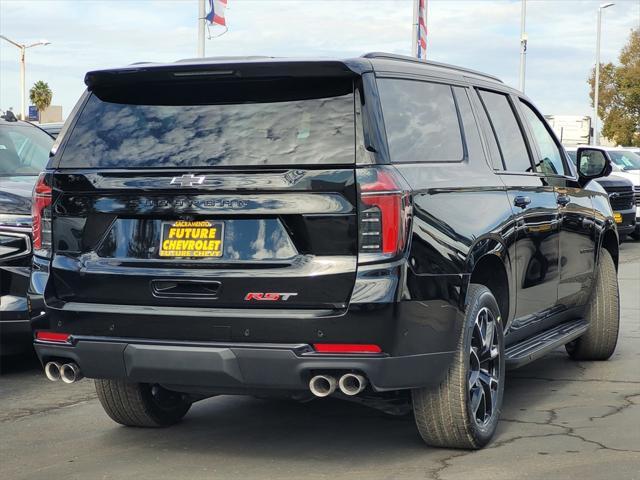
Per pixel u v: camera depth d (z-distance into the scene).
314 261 4.55
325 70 4.66
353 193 4.52
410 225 4.62
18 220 7.30
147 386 5.66
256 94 4.81
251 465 5.05
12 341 7.37
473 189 5.36
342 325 4.48
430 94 5.37
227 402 6.49
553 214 6.55
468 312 5.11
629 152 23.30
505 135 6.20
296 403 6.42
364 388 4.65
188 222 4.77
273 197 4.60
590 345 7.75
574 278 7.05
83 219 4.98
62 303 4.98
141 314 4.75
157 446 5.45
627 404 6.35
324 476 4.84
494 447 5.31
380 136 4.65
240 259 4.66
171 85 4.97
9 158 8.50
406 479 4.75
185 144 4.83
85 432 5.80
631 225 19.25
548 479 4.71
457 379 5.01
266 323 4.54
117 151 4.96
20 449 5.43
